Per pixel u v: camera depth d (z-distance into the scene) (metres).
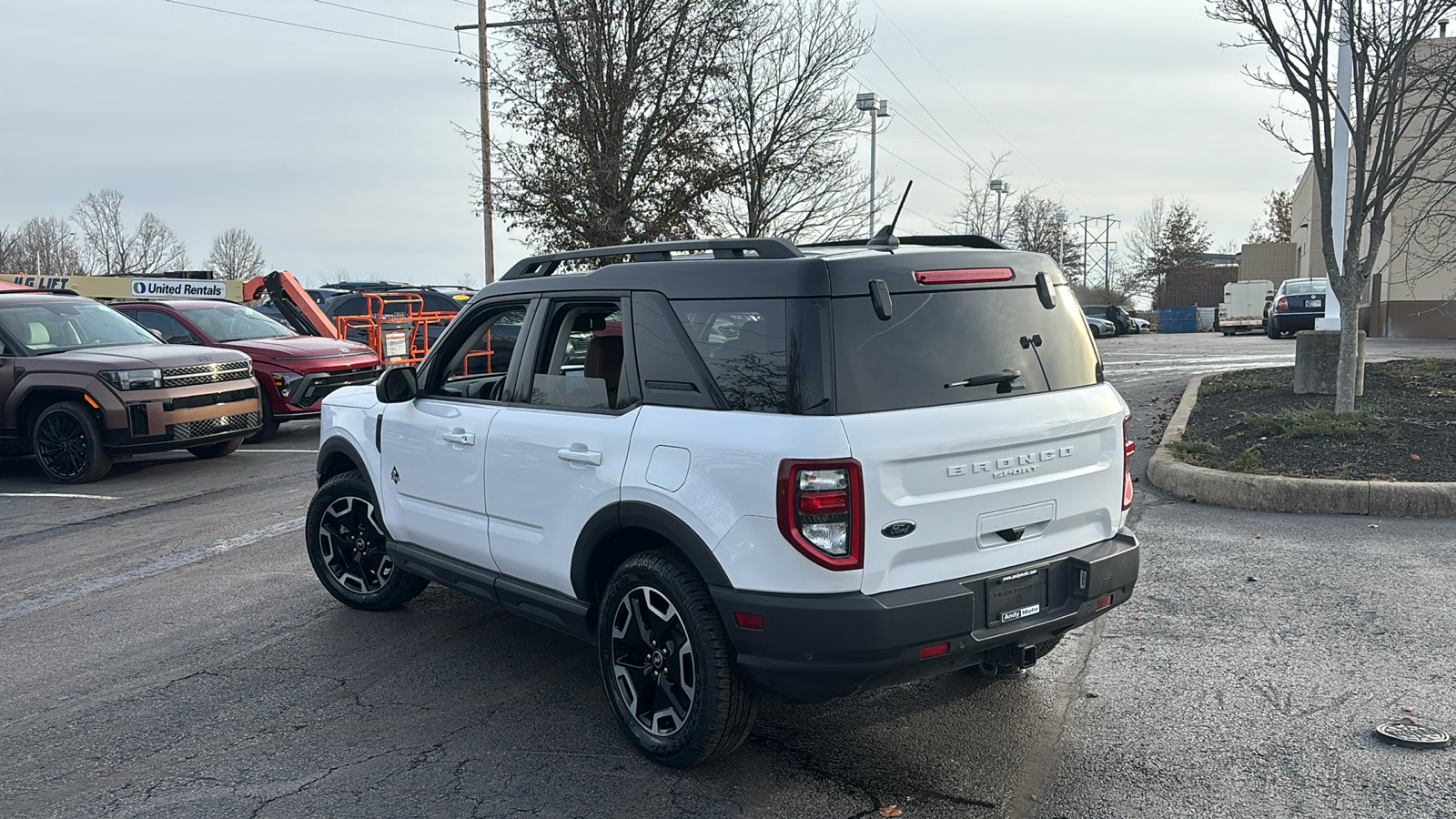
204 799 3.73
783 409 3.39
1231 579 5.87
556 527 4.21
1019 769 3.78
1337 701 4.21
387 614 5.92
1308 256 39.66
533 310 4.58
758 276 3.54
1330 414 9.11
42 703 4.71
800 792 3.67
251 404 11.84
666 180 19.61
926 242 4.37
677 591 3.68
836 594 3.31
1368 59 9.03
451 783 3.80
